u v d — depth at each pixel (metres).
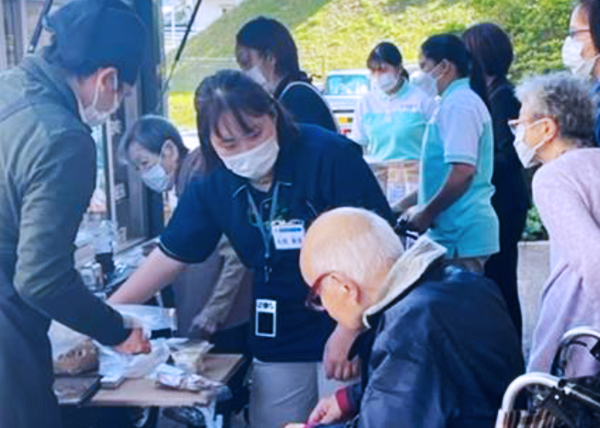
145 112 4.37
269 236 2.53
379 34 12.83
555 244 2.19
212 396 2.37
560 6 8.93
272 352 2.62
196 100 2.45
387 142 5.16
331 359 2.39
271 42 3.59
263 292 2.60
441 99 3.83
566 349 2.10
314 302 1.94
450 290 1.75
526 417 1.55
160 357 2.58
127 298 2.71
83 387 2.35
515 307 4.12
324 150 2.50
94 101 2.05
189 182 2.80
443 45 3.78
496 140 4.03
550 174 2.14
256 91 2.40
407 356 1.67
